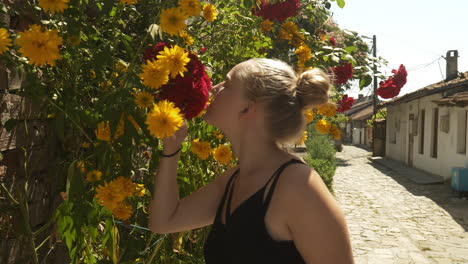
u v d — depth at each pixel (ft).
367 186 50.88
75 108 6.33
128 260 7.65
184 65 5.16
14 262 6.41
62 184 7.30
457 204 39.40
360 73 11.55
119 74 6.66
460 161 49.62
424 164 65.16
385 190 47.85
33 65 5.89
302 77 5.11
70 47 6.42
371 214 35.12
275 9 11.57
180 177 8.09
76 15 6.59
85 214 5.90
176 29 5.88
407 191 47.14
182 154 8.54
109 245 6.59
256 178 5.03
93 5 7.01
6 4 6.15
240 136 5.30
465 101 41.91
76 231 5.79
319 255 4.52
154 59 5.62
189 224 5.86
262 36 12.10
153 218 5.83
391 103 73.97
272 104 4.97
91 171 5.93
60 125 6.02
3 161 6.23
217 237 5.24
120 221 7.59
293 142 5.17
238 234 4.81
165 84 5.29
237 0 11.62
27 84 5.82
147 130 5.75
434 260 23.57
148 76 5.07
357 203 39.86
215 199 5.88
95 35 7.07
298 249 4.68
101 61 6.46
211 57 10.31
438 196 43.70
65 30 6.37
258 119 5.09
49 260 7.53
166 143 5.65
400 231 29.66
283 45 12.91
